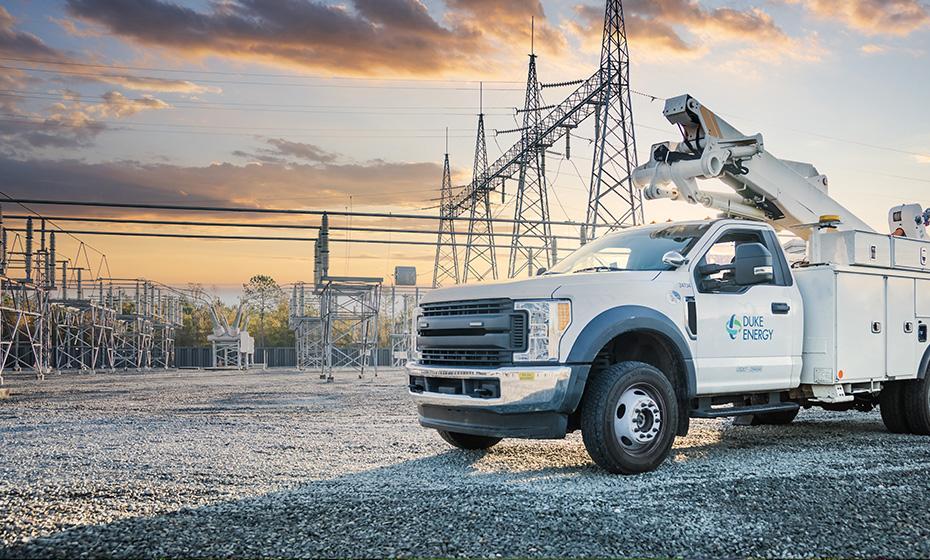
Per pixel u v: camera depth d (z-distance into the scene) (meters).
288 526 4.48
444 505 5.00
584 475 6.12
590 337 6.07
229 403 13.62
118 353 43.59
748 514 4.75
